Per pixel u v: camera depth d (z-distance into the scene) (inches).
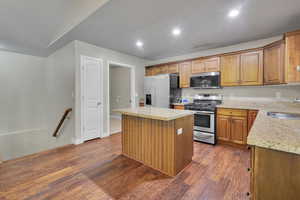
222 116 120.3
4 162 90.1
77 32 106.2
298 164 29.1
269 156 31.7
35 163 89.1
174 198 60.4
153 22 91.9
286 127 42.8
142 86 192.5
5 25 91.8
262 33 108.7
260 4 72.9
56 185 68.3
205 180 72.7
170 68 168.6
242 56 121.4
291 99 109.8
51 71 155.2
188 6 74.5
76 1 82.8
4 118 141.9
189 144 89.7
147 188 66.7
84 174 77.7
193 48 146.3
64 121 135.7
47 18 91.5
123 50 152.6
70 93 127.4
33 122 158.6
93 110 135.0
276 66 99.2
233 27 99.3
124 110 93.7
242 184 69.2
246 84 119.8
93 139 135.6
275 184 31.4
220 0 69.8
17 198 59.7
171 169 76.7
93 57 134.6
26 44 123.3
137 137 93.1
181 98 169.3
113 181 71.9
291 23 93.6
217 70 134.6
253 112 105.8
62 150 109.6
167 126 77.9
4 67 141.3
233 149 111.2
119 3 71.7
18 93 149.3
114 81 245.3
